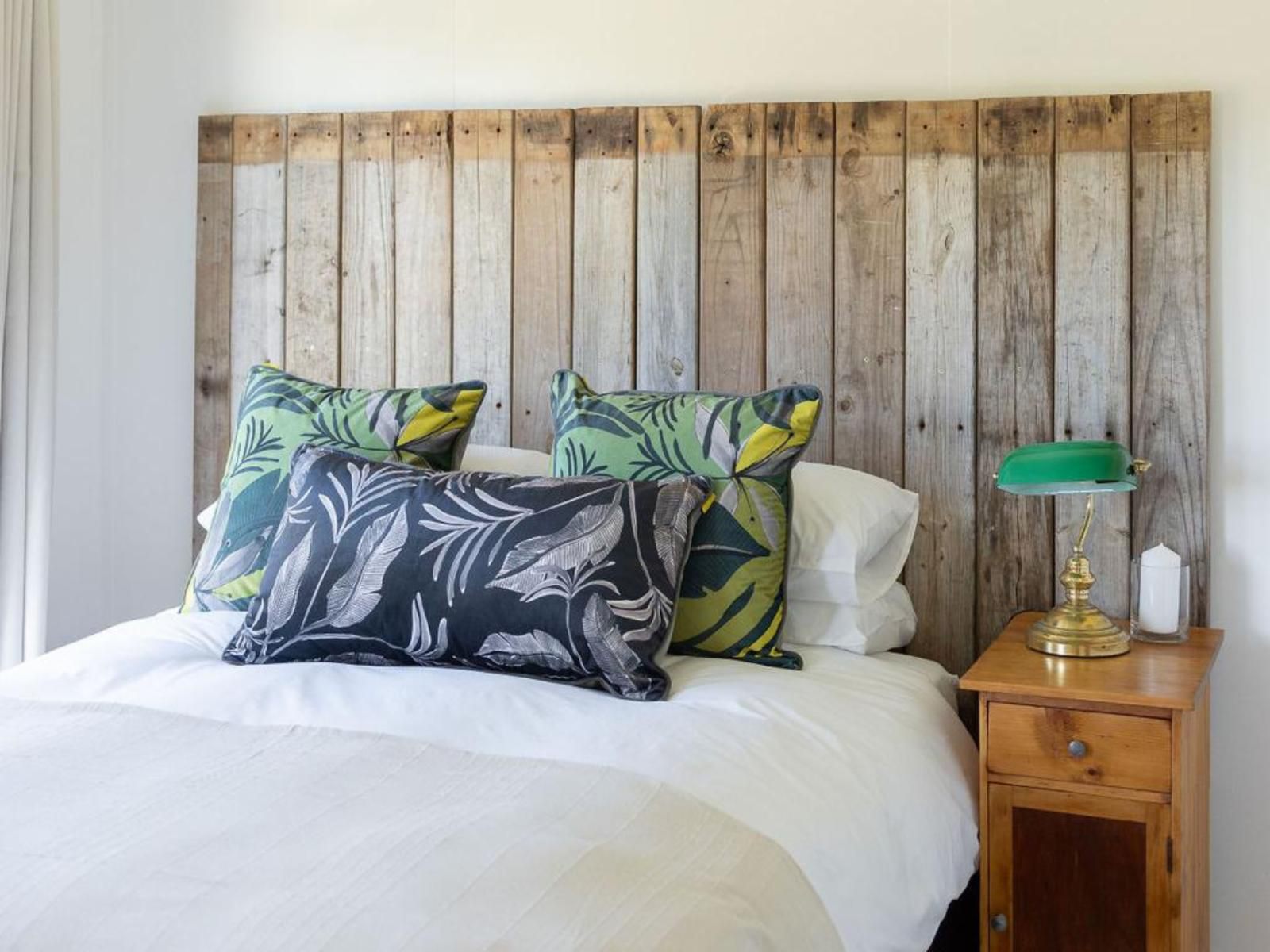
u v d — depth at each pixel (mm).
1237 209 2305
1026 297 2379
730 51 2557
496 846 1155
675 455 2076
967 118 2396
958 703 2418
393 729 1572
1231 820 2334
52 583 2793
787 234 2490
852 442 2475
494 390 2662
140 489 2896
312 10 2770
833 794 1507
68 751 1412
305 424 2213
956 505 2424
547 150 2609
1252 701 2316
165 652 1894
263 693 1694
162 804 1246
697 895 1142
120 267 2885
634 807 1299
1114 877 1834
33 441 2578
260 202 2768
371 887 1062
